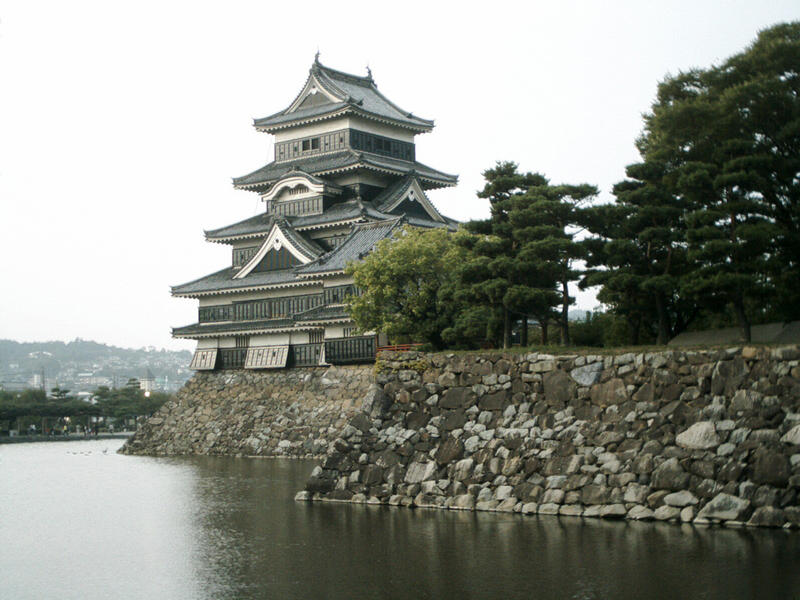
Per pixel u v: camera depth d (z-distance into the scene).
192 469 81.94
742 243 50.09
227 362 104.25
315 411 91.44
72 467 90.50
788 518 40.66
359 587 37.34
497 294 58.06
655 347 48.28
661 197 55.44
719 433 43.25
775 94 56.16
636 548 39.53
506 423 50.22
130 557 45.06
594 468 46.28
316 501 55.16
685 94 65.44
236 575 40.19
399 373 54.72
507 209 62.25
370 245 93.62
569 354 49.56
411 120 117.12
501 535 43.31
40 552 46.59
